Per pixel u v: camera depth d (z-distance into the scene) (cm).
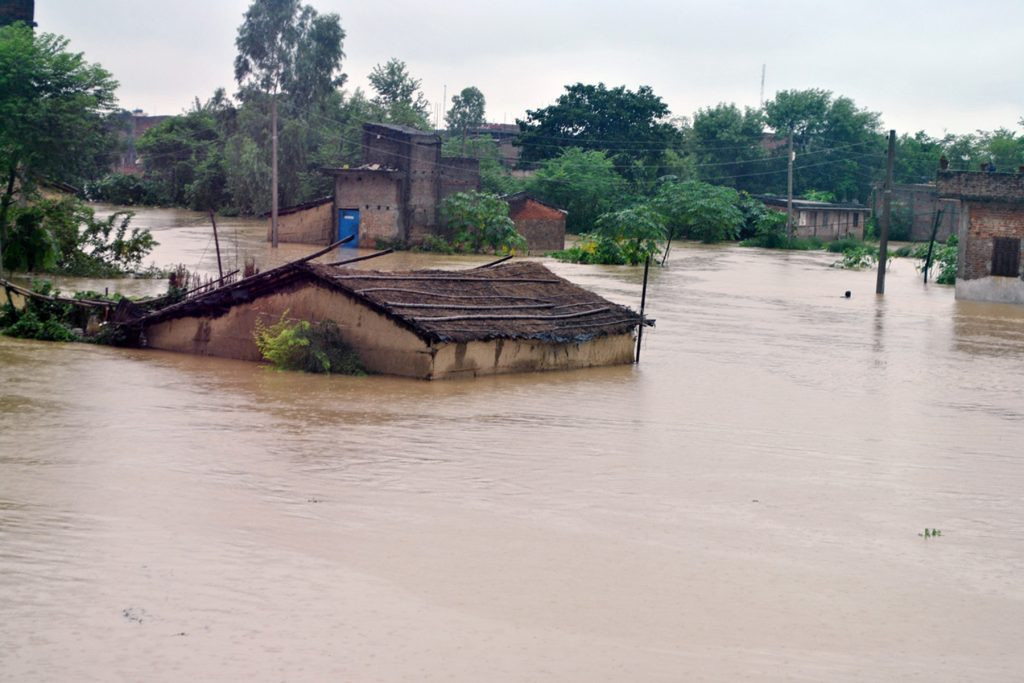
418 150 5875
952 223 9244
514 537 1116
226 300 2128
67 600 888
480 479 1333
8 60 3166
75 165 3400
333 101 8575
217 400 1733
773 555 1106
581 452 1501
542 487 1312
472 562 1033
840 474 1455
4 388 1767
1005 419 1895
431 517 1169
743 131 11075
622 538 1134
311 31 8406
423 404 1767
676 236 8325
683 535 1155
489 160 8244
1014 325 3334
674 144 9506
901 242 9262
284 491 1238
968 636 919
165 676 761
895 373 2369
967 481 1451
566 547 1094
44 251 3356
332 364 1997
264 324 2102
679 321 3164
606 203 8219
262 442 1466
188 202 8744
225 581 948
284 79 8338
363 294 1991
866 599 995
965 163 10738
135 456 1362
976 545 1176
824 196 10044
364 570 995
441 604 923
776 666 831
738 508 1270
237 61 8362
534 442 1543
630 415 1778
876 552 1135
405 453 1442
